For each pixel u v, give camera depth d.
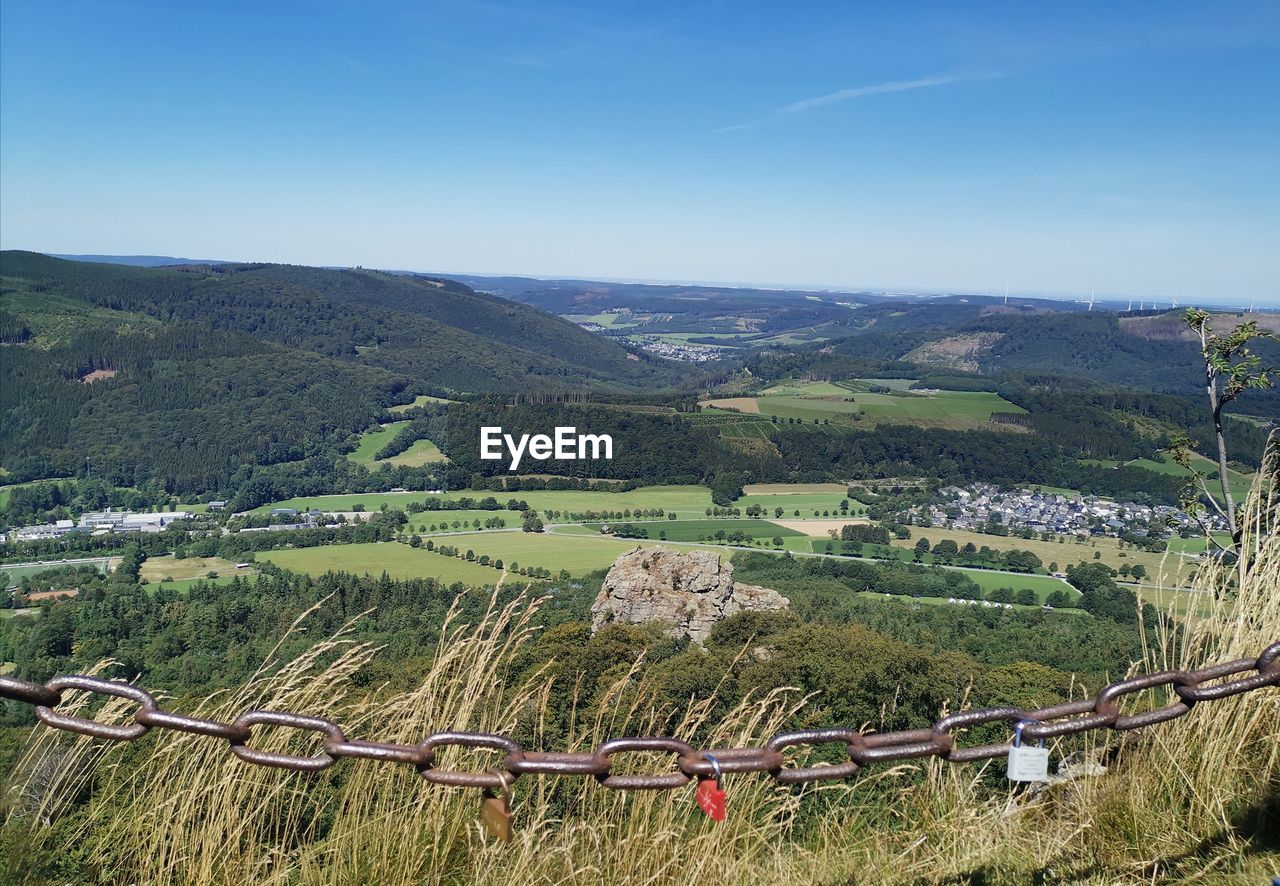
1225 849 2.77
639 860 2.96
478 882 2.80
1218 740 3.10
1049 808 3.31
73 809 3.07
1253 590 3.52
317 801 3.07
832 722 10.95
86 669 3.26
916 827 3.37
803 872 3.08
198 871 2.87
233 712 3.19
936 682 11.43
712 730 3.56
